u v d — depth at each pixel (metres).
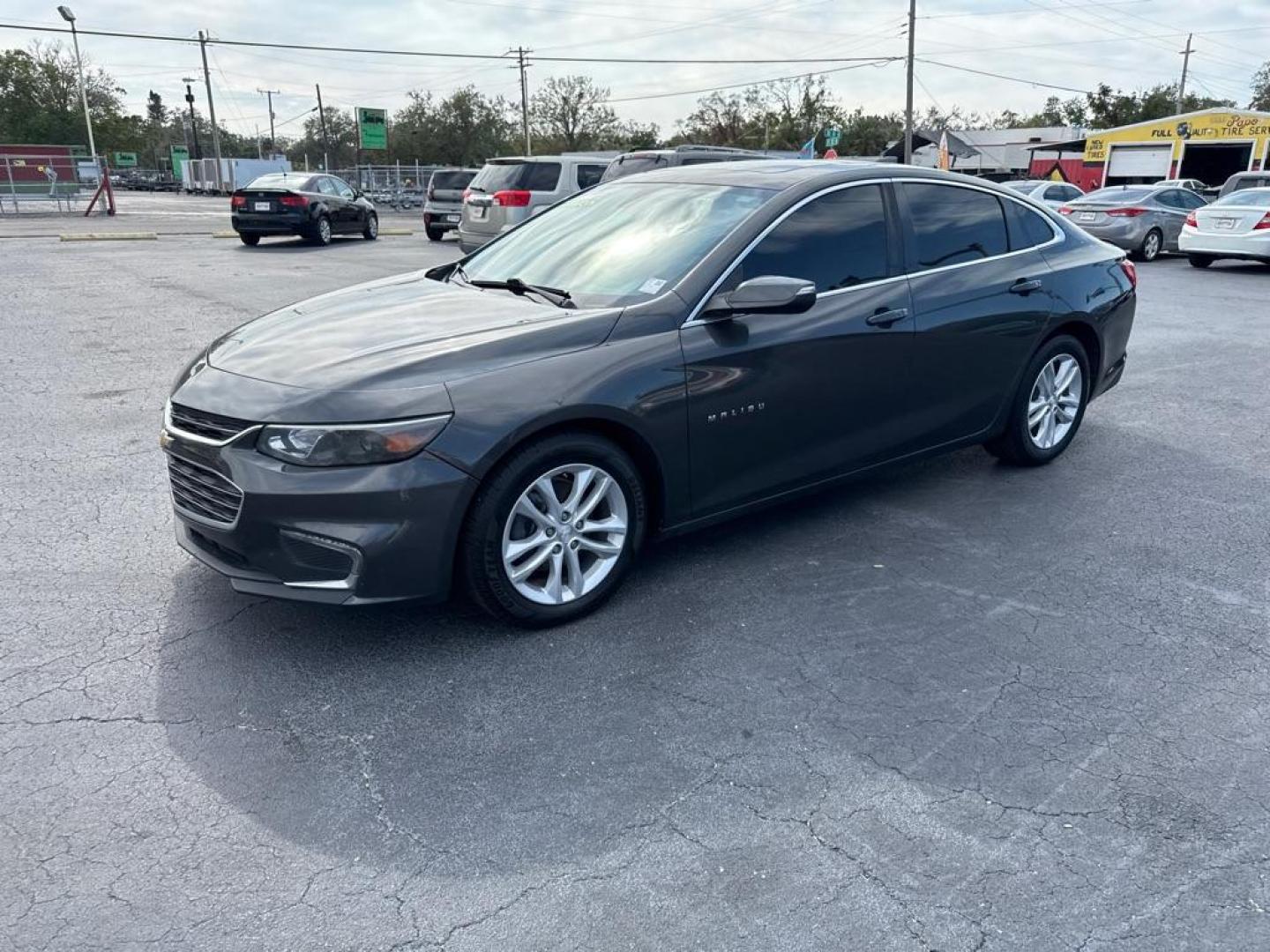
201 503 3.37
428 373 3.23
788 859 2.46
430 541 3.19
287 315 4.06
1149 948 2.20
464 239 15.56
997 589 3.96
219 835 2.53
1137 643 3.54
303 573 3.17
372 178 40.69
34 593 3.84
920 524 4.63
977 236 4.88
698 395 3.70
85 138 88.62
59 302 11.16
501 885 2.37
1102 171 43.06
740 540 4.42
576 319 3.58
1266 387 7.48
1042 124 86.94
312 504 3.08
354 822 2.58
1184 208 18.42
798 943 2.20
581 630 3.60
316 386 3.19
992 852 2.49
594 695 3.18
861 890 2.36
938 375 4.61
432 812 2.62
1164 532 4.57
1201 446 5.95
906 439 4.61
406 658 3.39
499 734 2.97
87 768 2.78
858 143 59.81
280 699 3.14
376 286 4.50
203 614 3.68
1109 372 5.67
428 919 2.26
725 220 4.06
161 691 3.17
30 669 3.29
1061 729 3.02
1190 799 2.70
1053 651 3.48
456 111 77.38
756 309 3.66
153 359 8.09
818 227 4.19
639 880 2.39
